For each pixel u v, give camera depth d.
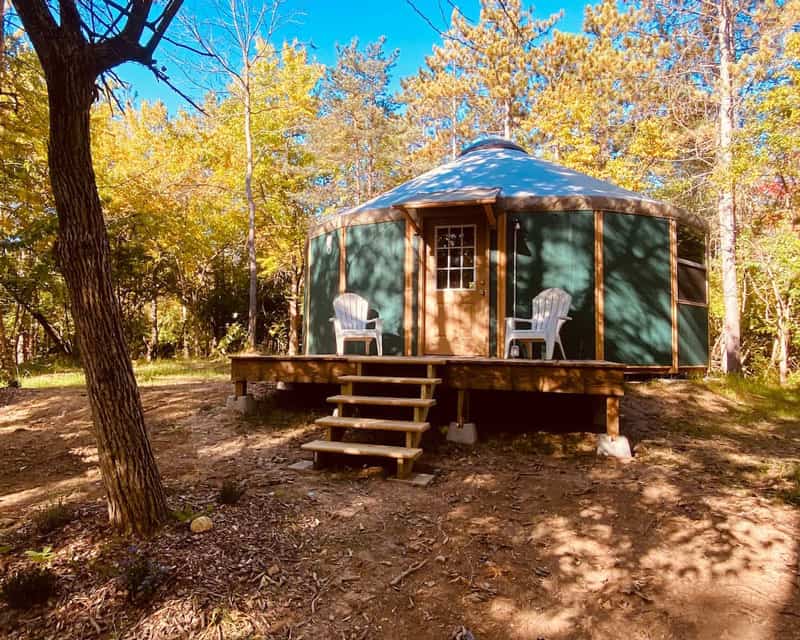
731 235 10.84
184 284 18.19
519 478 3.80
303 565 2.57
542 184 7.43
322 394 6.42
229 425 5.29
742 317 12.88
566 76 15.40
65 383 8.96
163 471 3.88
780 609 2.29
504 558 2.69
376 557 2.68
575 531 2.97
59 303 14.08
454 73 19.05
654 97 14.01
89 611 2.15
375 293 7.55
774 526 3.01
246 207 16.61
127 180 13.58
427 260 7.37
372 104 19.75
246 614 2.19
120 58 2.62
